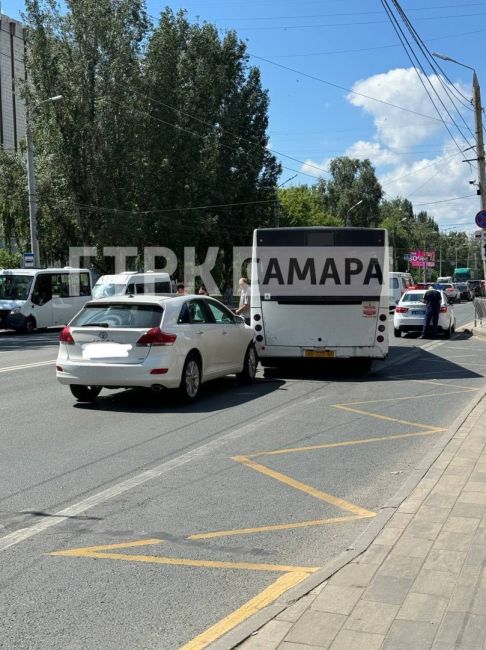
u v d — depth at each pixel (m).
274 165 57.78
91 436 8.73
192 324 11.30
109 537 5.30
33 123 43.78
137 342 10.47
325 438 8.64
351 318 14.19
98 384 10.56
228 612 4.07
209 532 5.41
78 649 3.67
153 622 3.96
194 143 47.47
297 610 3.85
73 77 42.78
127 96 43.91
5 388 12.68
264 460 7.57
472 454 7.28
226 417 9.95
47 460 7.56
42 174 43.09
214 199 51.66
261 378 14.19
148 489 6.52
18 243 46.59
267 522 5.63
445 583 4.15
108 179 43.44
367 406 10.88
